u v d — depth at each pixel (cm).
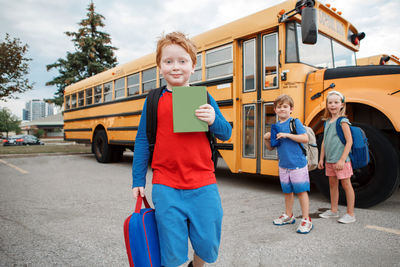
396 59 612
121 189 484
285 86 400
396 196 402
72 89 1071
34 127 4912
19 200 414
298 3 378
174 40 147
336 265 205
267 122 421
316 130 394
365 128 335
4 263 219
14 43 1258
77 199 418
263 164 423
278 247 238
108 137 825
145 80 670
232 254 227
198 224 140
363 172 343
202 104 133
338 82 360
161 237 136
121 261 221
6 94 1258
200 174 144
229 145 467
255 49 446
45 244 254
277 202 384
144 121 155
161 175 145
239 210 350
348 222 290
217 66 498
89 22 2641
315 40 351
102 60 2698
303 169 276
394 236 252
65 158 1038
